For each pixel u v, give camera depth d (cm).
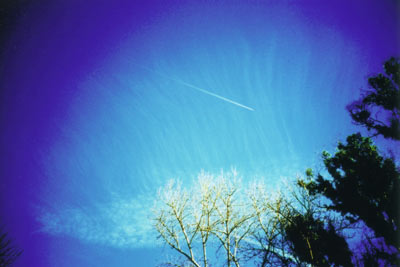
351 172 716
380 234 637
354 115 796
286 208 845
